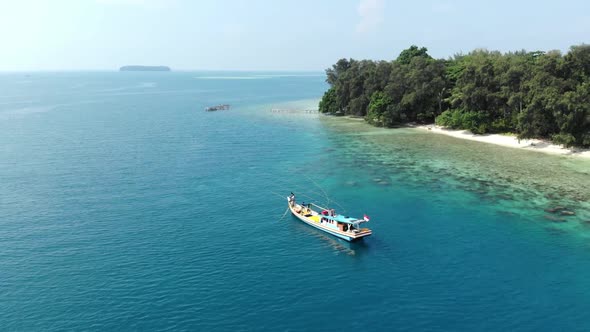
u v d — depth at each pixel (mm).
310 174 85188
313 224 59281
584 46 98062
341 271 47125
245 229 58844
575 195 69875
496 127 120250
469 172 85000
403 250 51938
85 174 85062
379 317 38750
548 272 46062
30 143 117438
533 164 89750
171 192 74000
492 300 41125
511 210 63969
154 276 45812
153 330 36938
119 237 55625
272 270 47406
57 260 49375
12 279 45312
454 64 143375
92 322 38062
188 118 172000
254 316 38938
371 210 65312
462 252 51062
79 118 172625
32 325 37719
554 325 37406
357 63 170250
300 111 193750
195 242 54438
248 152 105125
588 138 93375
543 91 96000
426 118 147625
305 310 39844
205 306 40406
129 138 125312
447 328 37156
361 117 169125
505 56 133250
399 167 89938
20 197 71125
